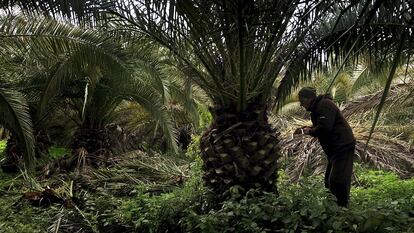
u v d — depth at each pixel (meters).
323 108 5.49
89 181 8.24
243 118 5.77
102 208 6.50
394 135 10.34
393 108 10.62
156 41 5.98
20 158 10.57
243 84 5.50
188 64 5.81
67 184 7.88
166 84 8.57
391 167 8.98
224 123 5.79
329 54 6.45
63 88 9.50
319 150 9.22
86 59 6.75
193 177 7.29
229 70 5.66
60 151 12.16
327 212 4.50
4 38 6.59
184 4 5.11
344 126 5.55
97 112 10.48
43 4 4.73
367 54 6.39
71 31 6.53
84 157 9.56
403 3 3.67
